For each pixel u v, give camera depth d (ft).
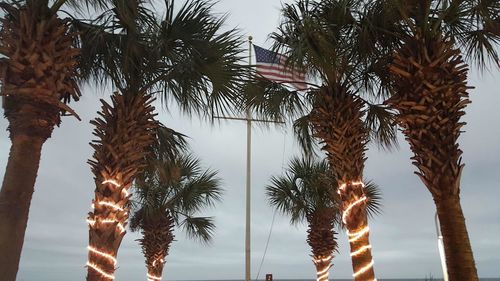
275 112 28.35
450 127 17.38
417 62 17.98
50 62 15.81
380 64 23.77
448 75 17.74
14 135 15.38
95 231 19.65
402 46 19.30
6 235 14.28
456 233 16.28
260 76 25.88
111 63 21.77
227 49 22.31
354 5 21.81
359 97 24.72
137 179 26.89
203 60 22.22
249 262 54.60
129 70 21.71
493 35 21.89
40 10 16.24
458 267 15.90
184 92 23.47
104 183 20.13
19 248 14.49
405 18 18.93
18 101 15.46
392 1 18.84
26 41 15.66
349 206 23.24
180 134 26.78
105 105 21.26
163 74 22.93
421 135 17.51
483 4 20.20
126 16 18.71
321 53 22.50
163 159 26.73
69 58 16.74
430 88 17.61
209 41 22.09
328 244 46.85
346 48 23.43
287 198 48.29
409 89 18.08
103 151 20.66
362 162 23.88
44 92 15.62
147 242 51.03
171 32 21.91
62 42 16.44
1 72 15.84
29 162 15.15
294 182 48.62
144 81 22.39
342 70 24.23
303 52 22.61
